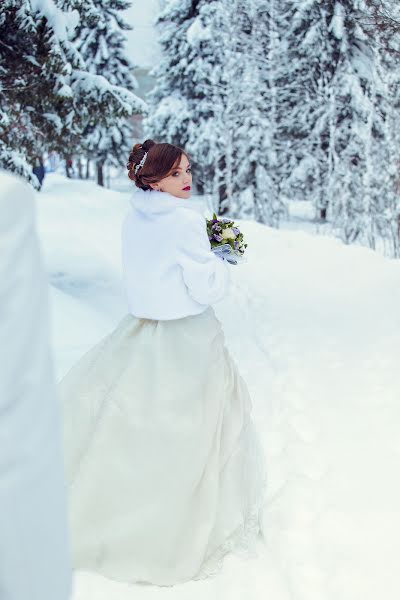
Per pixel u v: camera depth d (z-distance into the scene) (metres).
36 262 0.83
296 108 22.66
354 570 2.37
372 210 19.34
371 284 8.45
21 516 0.79
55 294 6.01
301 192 24.06
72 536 2.27
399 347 5.54
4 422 0.78
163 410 2.30
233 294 8.21
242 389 2.67
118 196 20.73
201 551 2.28
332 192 20.30
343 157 20.25
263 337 6.16
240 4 21.31
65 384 2.52
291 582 2.28
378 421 3.87
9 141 7.66
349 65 20.45
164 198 2.36
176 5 25.28
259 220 22.38
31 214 0.84
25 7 6.73
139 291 2.40
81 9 8.02
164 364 2.36
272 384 4.67
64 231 12.62
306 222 26.30
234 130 22.36
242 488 2.49
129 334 2.46
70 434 2.38
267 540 2.55
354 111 20.47
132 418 2.30
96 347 2.58
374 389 4.48
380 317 6.70
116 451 2.29
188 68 25.20
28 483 0.79
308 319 6.86
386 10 7.16
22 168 7.68
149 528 2.25
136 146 2.49
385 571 2.36
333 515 2.74
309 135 22.36
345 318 6.80
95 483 2.27
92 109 8.38
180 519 2.27
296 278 9.20
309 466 3.25
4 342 0.78
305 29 21.47
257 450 2.72
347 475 3.15
